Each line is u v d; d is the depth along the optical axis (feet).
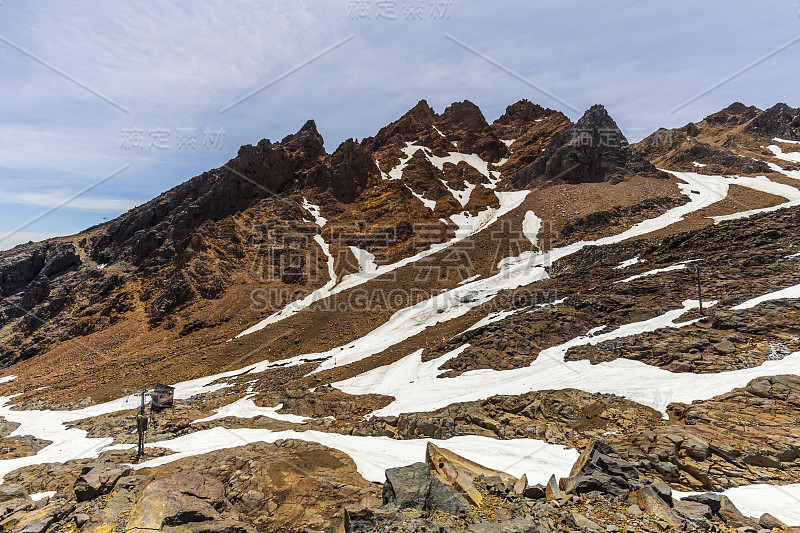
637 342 103.60
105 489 52.21
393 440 86.33
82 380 201.57
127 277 326.85
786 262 122.72
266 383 151.23
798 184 294.66
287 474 68.03
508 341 128.36
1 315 344.49
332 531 48.03
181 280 278.67
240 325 232.53
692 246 167.02
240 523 41.86
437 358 137.39
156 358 210.79
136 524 39.73
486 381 110.52
